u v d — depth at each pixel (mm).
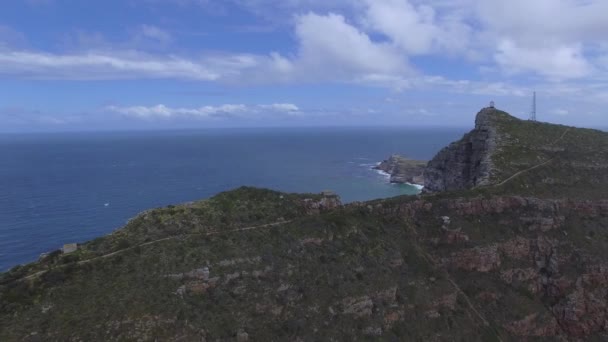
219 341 57094
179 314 57000
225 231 73938
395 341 69688
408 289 79500
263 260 70688
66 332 50750
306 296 69000
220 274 65312
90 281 58062
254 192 86812
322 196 93438
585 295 88625
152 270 61875
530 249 96250
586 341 84625
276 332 62344
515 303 86312
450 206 100438
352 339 66750
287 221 82062
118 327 52812
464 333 77312
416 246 91188
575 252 94375
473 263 91250
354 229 86625
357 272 77125
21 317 51719
